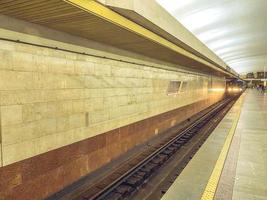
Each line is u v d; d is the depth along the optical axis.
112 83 6.38
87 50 5.38
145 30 5.00
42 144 4.30
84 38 5.24
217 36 12.89
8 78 3.62
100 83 5.87
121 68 6.78
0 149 3.56
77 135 5.18
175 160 7.32
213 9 8.55
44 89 4.27
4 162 3.63
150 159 6.75
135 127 7.92
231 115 12.38
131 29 4.46
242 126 9.08
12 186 3.79
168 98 11.05
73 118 5.03
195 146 9.02
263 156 5.33
